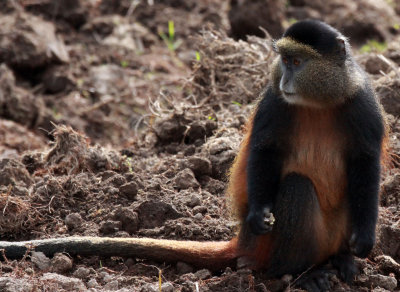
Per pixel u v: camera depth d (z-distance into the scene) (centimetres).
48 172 1255
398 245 1020
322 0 2408
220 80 1565
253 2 2109
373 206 908
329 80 894
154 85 1995
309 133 930
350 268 955
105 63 2100
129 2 2367
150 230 1066
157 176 1219
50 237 1072
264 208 913
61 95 1970
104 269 975
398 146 1215
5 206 1091
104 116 1891
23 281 891
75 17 2212
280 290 933
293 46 899
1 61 1961
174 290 912
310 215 916
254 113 984
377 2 2417
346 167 933
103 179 1205
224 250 974
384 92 1351
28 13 2167
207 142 1303
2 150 1672
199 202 1123
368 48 2075
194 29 2264
